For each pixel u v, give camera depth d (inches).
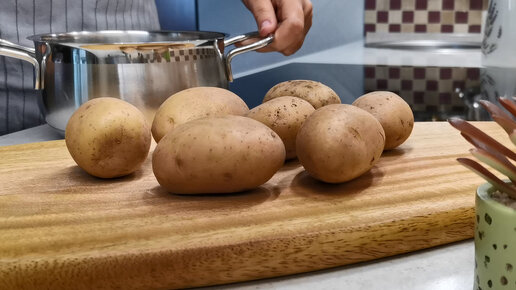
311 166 19.0
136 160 20.9
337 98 24.6
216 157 17.8
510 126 11.8
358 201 18.1
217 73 27.9
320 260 15.5
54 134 31.9
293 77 48.1
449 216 16.6
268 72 51.7
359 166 19.1
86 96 25.7
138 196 19.1
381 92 24.1
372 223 16.0
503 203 12.0
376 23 78.2
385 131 22.9
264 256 15.1
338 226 15.9
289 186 19.8
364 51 66.3
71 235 15.9
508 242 11.7
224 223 16.5
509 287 11.9
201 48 26.7
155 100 25.8
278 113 21.5
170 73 25.9
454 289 14.3
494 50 51.0
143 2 45.6
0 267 14.2
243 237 15.3
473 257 16.0
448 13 74.5
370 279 15.0
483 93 39.3
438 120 32.1
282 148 19.1
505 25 49.8
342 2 72.7
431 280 14.8
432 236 16.5
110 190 19.9
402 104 23.4
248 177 18.2
